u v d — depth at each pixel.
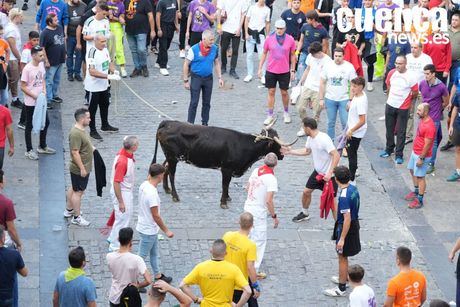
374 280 15.21
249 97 22.58
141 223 14.20
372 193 18.28
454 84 18.73
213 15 23.38
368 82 23.11
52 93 21.27
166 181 17.53
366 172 19.11
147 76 23.42
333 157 16.08
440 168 19.42
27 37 25.19
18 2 28.95
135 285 12.72
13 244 13.89
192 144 16.77
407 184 18.69
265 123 20.95
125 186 15.02
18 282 14.53
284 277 15.17
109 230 16.05
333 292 14.66
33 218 16.48
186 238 16.14
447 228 17.05
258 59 25.36
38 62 18.30
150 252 14.44
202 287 12.17
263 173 14.82
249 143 16.75
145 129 20.38
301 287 14.91
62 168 18.44
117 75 19.52
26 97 18.36
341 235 14.30
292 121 21.30
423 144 17.27
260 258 14.99
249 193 14.97
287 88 20.67
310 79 19.86
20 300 14.08
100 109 19.80
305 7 24.52
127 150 14.99
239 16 23.28
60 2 22.19
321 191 18.12
